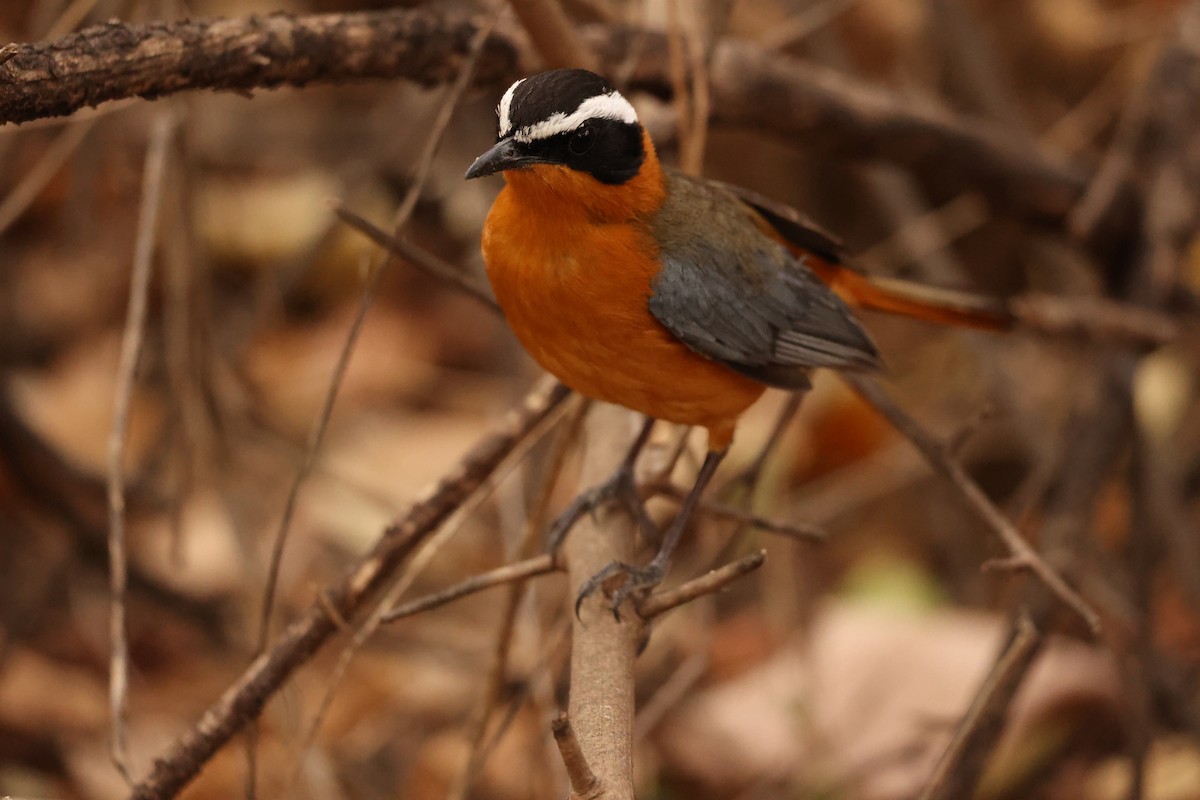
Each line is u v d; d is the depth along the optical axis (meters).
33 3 15.00
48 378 14.69
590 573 8.08
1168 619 14.25
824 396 14.93
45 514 13.33
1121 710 11.45
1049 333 10.48
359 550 13.55
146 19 9.67
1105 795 11.96
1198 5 12.78
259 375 15.30
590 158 7.82
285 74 7.70
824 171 16.16
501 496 11.25
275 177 16.20
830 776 11.67
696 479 8.92
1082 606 8.23
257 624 11.42
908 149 11.34
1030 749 12.03
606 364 8.24
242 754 11.23
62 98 6.64
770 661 13.16
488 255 8.20
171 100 9.57
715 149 16.08
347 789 11.79
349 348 8.09
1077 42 15.80
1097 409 11.16
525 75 9.05
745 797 11.80
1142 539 11.00
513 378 13.51
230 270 15.73
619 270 7.98
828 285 9.76
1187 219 12.09
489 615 13.23
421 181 8.30
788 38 11.33
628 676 7.04
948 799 9.50
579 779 5.14
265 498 13.71
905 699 12.20
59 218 15.60
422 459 14.68
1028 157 11.93
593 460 9.10
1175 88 12.44
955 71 15.38
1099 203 11.39
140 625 13.16
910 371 15.77
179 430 10.52
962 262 16.06
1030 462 14.01
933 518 15.19
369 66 8.16
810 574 14.71
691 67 10.02
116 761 7.66
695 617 11.29
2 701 12.38
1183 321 12.46
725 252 8.45
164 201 9.99
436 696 12.60
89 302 15.19
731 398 8.59
